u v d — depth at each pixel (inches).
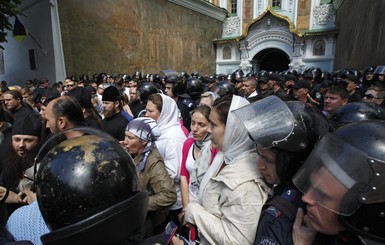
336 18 785.6
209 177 65.1
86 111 120.0
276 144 40.7
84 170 27.8
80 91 118.1
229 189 50.3
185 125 176.2
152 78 369.4
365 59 434.6
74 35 438.9
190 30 788.6
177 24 724.0
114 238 27.6
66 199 26.9
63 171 27.9
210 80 367.2
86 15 457.1
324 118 45.2
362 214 28.9
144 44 602.9
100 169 28.3
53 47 409.4
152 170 80.2
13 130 73.7
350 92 177.0
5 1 323.0
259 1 902.4
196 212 56.7
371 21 405.1
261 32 884.0
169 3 683.4
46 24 414.3
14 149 73.5
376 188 28.1
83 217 27.2
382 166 28.8
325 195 31.5
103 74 373.1
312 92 242.5
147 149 82.4
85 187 27.0
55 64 412.5
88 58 465.7
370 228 28.8
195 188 87.9
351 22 574.2
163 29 668.1
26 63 488.1
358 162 30.0
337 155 32.0
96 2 474.3
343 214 29.7
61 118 80.0
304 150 40.7
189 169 94.0
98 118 125.3
